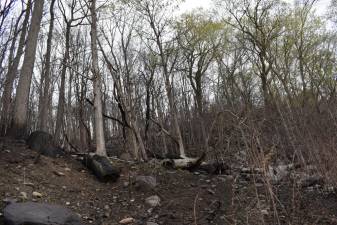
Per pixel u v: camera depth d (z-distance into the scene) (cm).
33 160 807
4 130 1045
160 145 1789
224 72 2177
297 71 2036
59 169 813
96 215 654
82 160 902
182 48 2172
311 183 708
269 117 649
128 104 1299
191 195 775
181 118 2642
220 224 613
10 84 1142
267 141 575
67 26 1446
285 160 643
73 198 698
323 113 867
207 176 920
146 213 681
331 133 721
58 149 950
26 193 651
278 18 2327
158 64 1881
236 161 652
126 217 659
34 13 1046
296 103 1091
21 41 1188
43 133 922
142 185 798
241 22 2352
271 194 461
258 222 493
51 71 1944
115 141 1797
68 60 1465
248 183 691
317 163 698
